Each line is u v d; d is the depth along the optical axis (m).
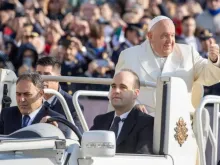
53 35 36.09
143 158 15.97
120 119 17.42
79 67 31.78
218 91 30.20
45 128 15.20
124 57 20.95
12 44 35.09
